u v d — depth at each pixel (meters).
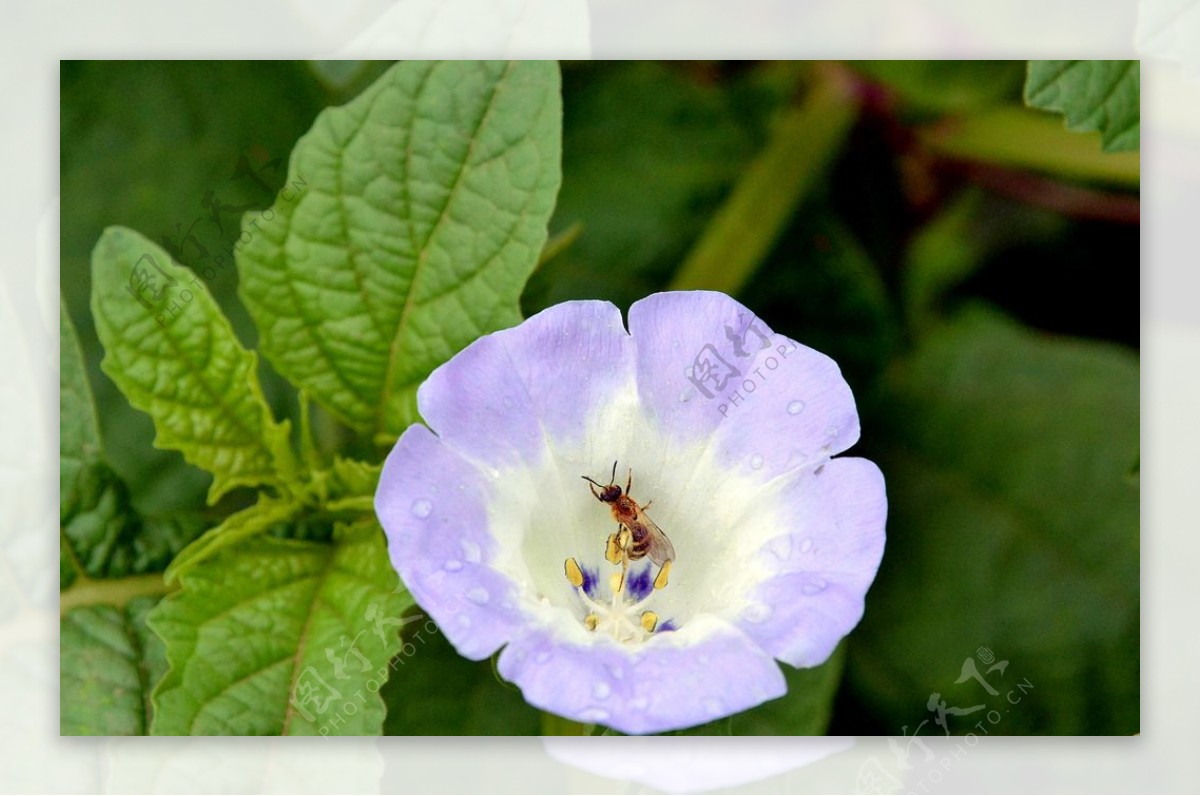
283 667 0.32
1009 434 0.35
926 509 0.35
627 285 0.35
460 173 0.32
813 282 0.35
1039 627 0.34
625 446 0.31
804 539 0.31
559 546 0.31
